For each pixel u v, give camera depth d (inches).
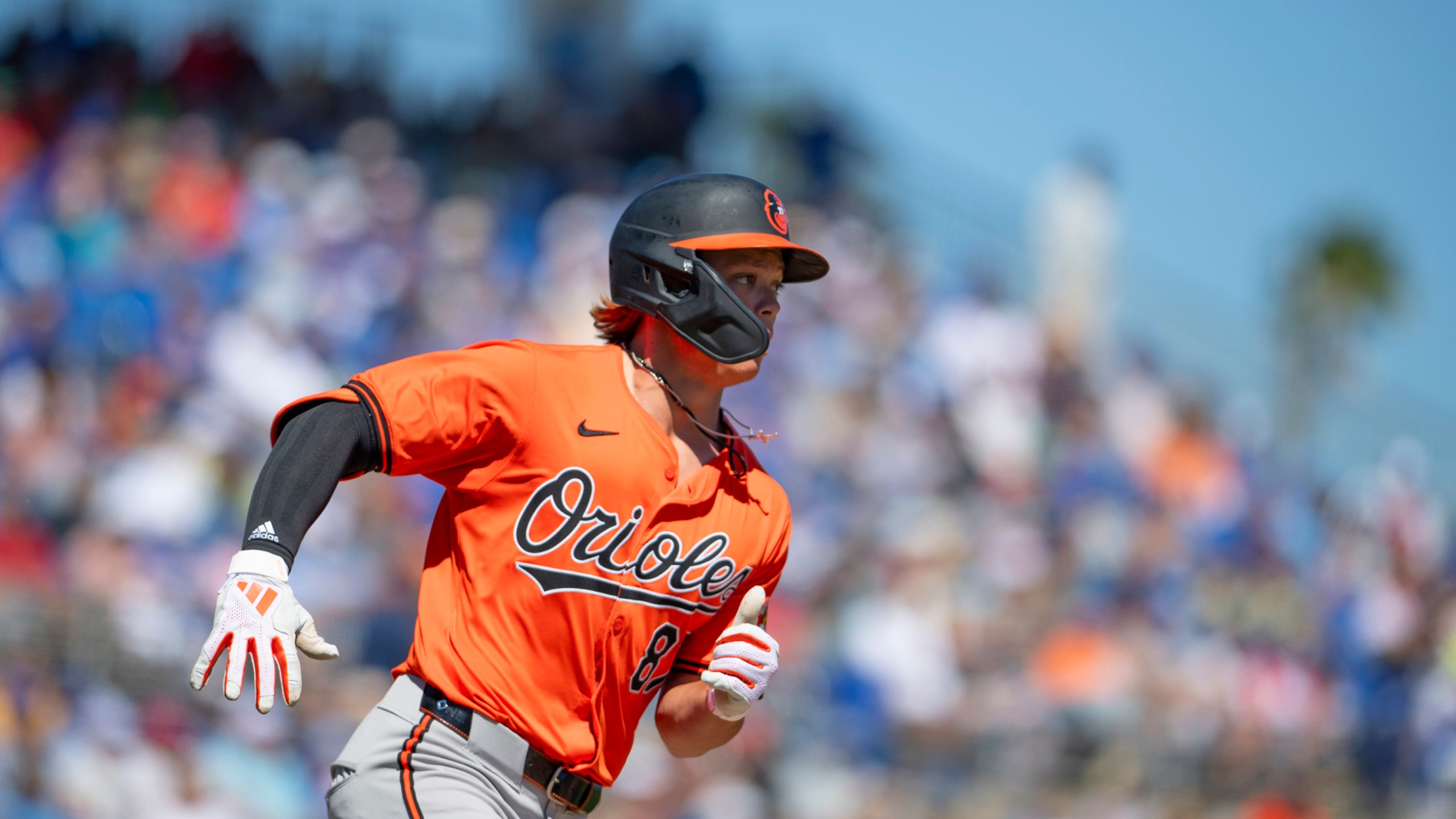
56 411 1416.1
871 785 1499.8
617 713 468.8
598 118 2395.4
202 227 1763.0
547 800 460.4
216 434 1425.9
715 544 467.8
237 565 402.3
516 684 445.1
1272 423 2874.0
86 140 1849.2
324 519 1393.9
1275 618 2022.6
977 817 1528.1
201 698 1253.7
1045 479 2096.5
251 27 2222.0
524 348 452.1
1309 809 1788.9
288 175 1936.5
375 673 1347.2
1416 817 1884.8
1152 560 1983.3
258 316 1601.9
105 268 1635.1
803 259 487.5
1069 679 1685.5
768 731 1483.8
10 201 1729.8
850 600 1619.1
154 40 2156.7
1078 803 1585.9
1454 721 1919.3
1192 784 1692.9
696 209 462.3
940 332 2222.0
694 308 458.0
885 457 1931.6
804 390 1958.7
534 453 442.9
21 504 1333.7
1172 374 2704.2
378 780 442.9
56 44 2027.6
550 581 444.5
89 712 1195.3
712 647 499.5
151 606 1263.5
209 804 1201.4
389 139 2127.2
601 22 2453.2
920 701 1584.6
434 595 457.1
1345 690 1995.6
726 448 479.2
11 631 1203.2
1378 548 2142.0
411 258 1891.0
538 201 2176.4
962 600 1747.0
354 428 422.3
